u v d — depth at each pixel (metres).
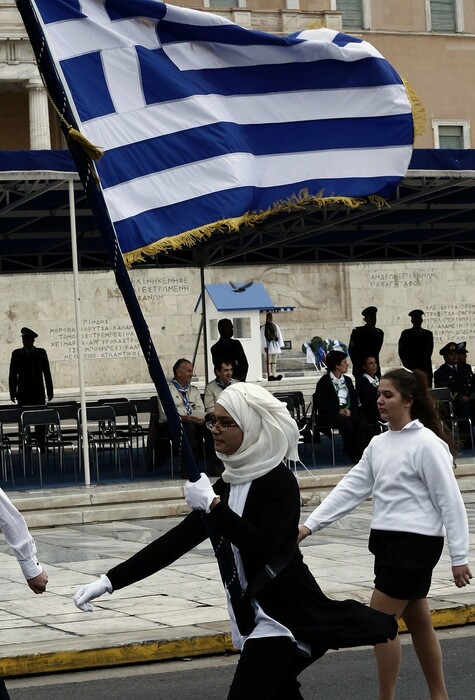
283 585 4.77
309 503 16.97
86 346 43.31
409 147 11.89
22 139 49.72
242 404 4.84
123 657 8.41
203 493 4.74
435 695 6.34
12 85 47.78
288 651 4.74
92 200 4.83
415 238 24.97
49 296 43.25
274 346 40.16
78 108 9.18
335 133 11.62
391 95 11.79
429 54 55.16
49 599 10.34
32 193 16.81
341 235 24.42
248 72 10.96
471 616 9.34
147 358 4.86
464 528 6.18
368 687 7.48
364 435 18.72
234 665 8.30
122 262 4.88
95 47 9.26
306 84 11.33
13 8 46.56
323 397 18.81
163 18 9.97
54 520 15.73
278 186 11.05
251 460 4.86
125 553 12.93
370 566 11.36
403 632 9.16
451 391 20.83
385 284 48.06
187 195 10.12
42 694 7.66
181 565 12.02
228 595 4.86
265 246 23.05
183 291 44.84
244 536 4.70
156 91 9.84
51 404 22.83
